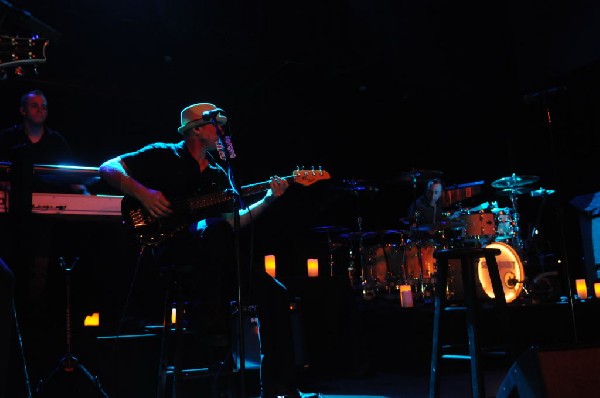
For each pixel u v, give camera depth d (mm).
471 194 7719
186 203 3084
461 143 8930
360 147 9000
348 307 5020
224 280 3244
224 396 3400
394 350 5281
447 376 4828
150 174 3184
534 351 1973
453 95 8531
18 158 3572
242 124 8188
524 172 8422
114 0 6352
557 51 7660
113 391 3520
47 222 3801
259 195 7941
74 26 6391
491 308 5363
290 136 8531
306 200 8203
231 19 7125
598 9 7223
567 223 8109
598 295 6070
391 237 8742
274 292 3170
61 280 4324
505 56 8227
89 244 4402
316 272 5836
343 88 8281
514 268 5922
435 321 3029
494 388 4188
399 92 8461
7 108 6660
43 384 3252
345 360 4922
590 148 7777
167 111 7531
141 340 3633
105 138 7250
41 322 3723
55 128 7020
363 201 8969
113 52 6809
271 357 3100
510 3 8156
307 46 7582
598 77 7484
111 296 4422
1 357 2197
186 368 3723
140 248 3428
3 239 3613
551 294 6129
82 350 3510
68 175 4039
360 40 7887
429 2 8312
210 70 7434
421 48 8266
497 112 8492
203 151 3334
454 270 5980
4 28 2896
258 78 7734
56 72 6641
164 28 6680
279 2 7434
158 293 4496
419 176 7664
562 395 1896
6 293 2248
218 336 2947
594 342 2014
